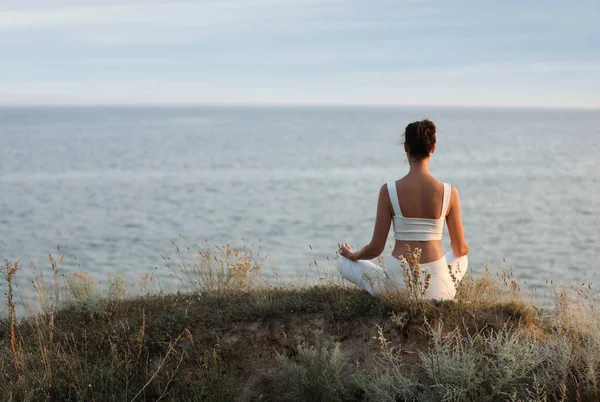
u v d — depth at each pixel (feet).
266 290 19.52
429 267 16.07
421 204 16.01
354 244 100.22
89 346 16.87
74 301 19.16
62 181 212.23
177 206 151.84
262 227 119.34
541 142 541.75
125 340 16.72
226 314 17.57
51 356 16.22
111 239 103.35
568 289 21.52
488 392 13.85
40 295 19.70
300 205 154.92
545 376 13.92
